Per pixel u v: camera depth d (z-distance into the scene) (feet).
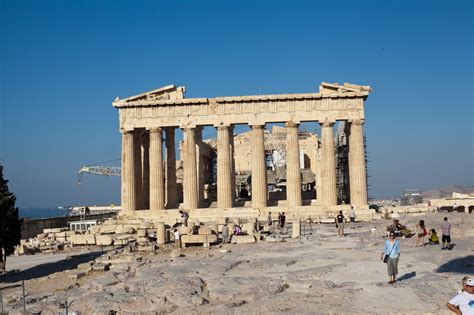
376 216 229.04
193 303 75.25
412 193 355.97
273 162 363.15
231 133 261.44
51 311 76.23
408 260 103.65
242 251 136.26
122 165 254.06
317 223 219.61
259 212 240.53
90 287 92.38
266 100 248.93
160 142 253.85
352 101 245.65
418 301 69.82
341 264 102.58
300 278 88.17
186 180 249.96
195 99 251.19
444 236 116.78
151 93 258.37
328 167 243.40
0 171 141.28
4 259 142.00
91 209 417.49
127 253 148.36
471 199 270.87
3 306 83.25
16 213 140.87
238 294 78.69
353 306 68.64
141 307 74.90
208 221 222.07
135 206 254.27
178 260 121.19
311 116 246.68
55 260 160.45
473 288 48.16
